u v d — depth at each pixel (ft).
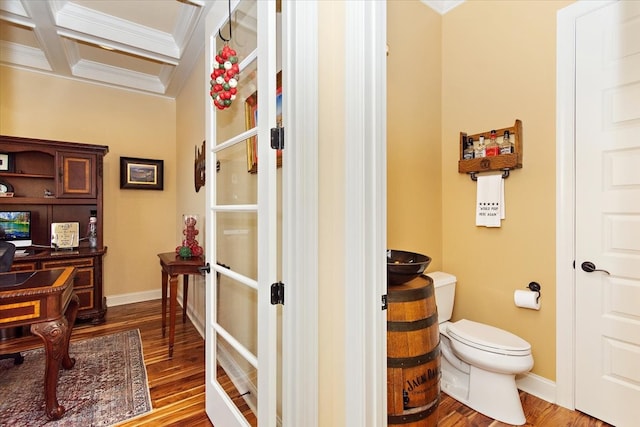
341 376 3.81
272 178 3.97
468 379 6.71
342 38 3.78
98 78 11.63
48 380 5.76
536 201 6.54
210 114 5.86
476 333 6.35
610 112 5.63
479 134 7.39
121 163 12.37
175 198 13.61
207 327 5.92
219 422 5.41
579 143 5.98
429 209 7.93
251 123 4.92
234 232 5.34
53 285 5.78
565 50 6.12
